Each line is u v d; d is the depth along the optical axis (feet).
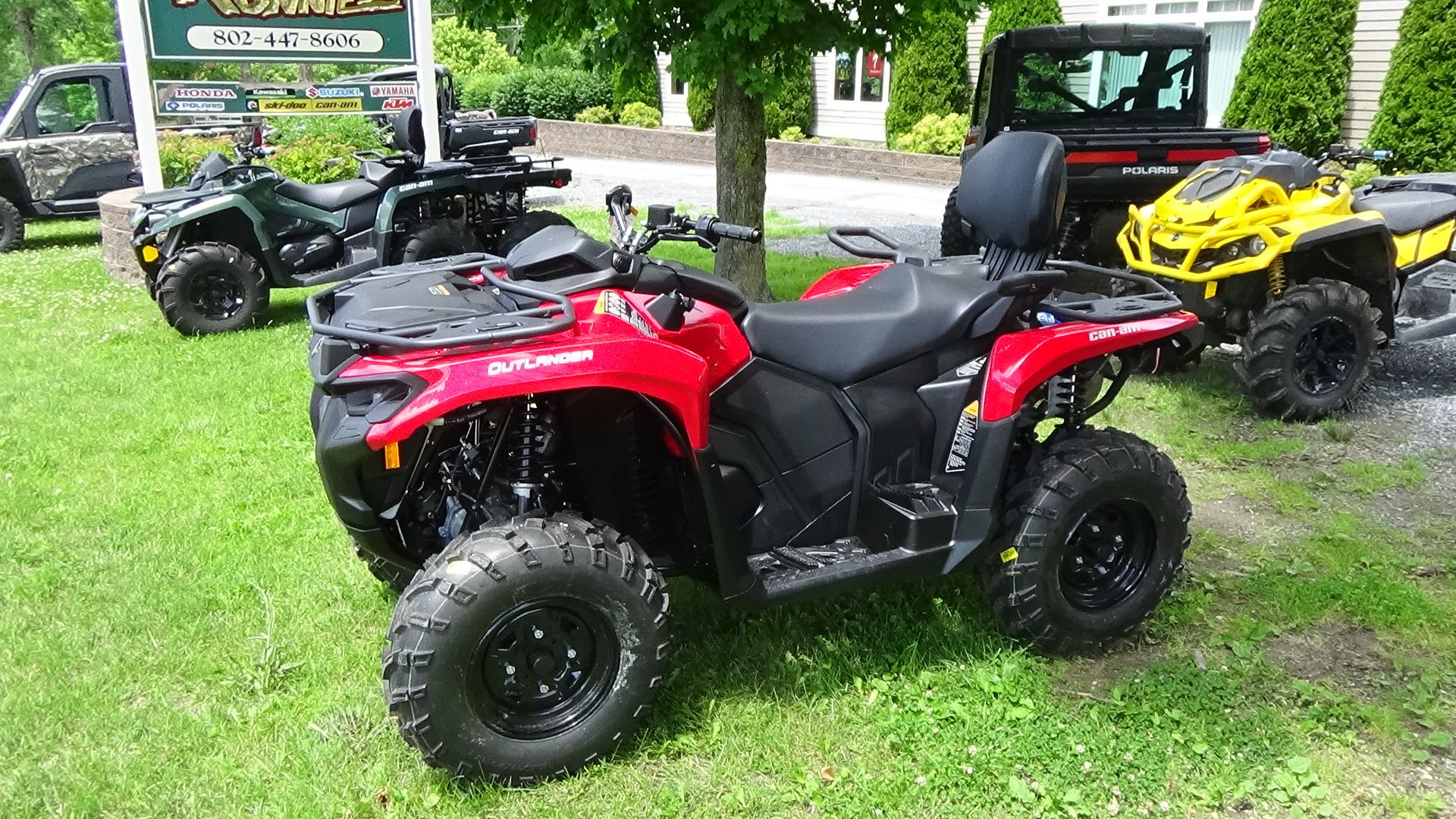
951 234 28.91
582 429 9.09
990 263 10.96
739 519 10.14
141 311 26.50
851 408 10.26
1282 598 11.80
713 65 20.49
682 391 8.73
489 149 27.58
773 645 10.74
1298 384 17.37
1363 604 11.56
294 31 30.68
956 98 58.23
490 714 8.59
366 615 11.37
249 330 24.38
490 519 9.26
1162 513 10.69
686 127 74.64
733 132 23.35
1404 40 39.17
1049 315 10.75
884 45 22.40
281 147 38.09
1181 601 11.76
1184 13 48.55
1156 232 18.42
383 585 11.93
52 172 39.14
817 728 9.54
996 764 9.09
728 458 9.94
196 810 8.50
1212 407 18.39
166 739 9.30
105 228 30.68
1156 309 10.91
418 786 8.79
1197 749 9.18
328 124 42.04
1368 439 16.85
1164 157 23.85
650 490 9.75
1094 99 28.66
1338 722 9.65
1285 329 17.03
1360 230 17.01
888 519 10.25
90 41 81.35
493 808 8.55
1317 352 17.58
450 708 8.27
